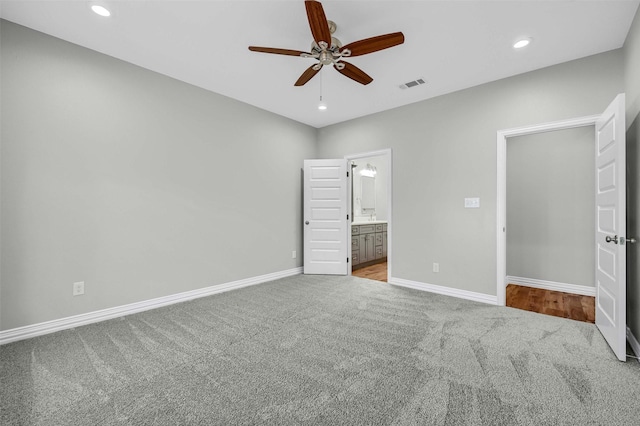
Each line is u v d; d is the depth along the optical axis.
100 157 2.69
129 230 2.87
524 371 1.82
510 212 4.11
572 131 3.63
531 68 2.89
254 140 4.02
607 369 1.84
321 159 4.90
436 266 3.58
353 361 1.96
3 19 2.21
